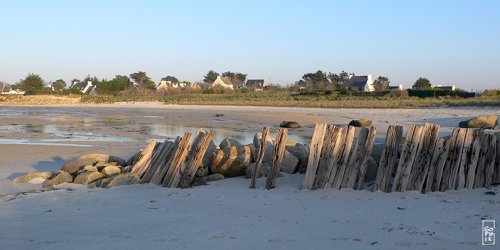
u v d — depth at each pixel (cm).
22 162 1566
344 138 945
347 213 735
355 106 5088
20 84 12106
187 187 999
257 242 591
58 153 1786
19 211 816
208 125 3362
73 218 753
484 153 895
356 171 929
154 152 1126
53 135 2573
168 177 1030
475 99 5194
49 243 617
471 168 886
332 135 952
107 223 714
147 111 5275
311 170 948
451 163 892
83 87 12506
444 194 851
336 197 858
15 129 2952
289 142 1222
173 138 2433
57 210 816
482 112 3894
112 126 3241
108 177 1082
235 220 708
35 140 2306
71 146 2028
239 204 826
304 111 4734
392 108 4688
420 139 904
